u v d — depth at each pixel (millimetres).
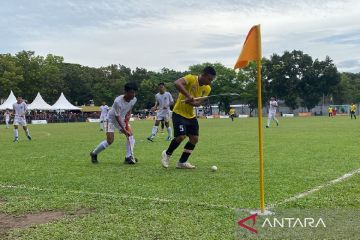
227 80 92875
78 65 106875
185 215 5324
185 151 9430
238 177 8031
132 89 10203
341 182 7281
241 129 27359
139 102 98000
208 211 5496
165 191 6832
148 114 85000
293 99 96438
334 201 5848
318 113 97375
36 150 14453
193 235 4555
